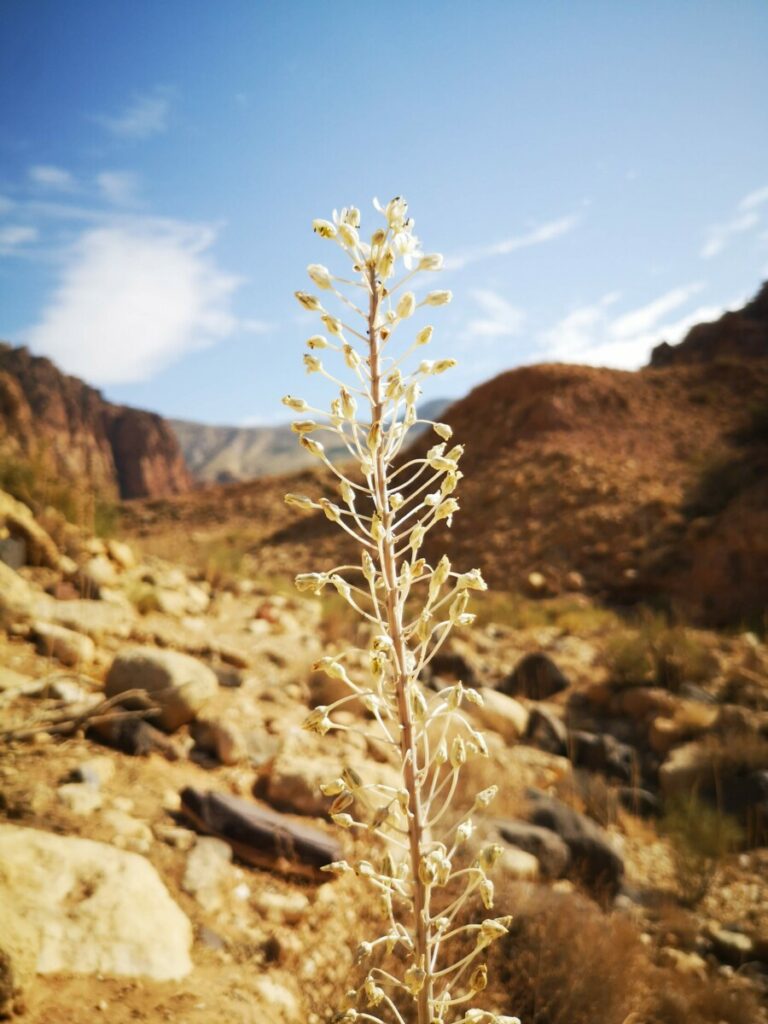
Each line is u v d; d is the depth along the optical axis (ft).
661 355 143.95
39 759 13.46
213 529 106.22
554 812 16.80
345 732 18.24
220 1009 9.04
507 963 10.85
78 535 26.09
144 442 369.50
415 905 4.88
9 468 27.32
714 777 21.07
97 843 11.09
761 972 13.88
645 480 65.10
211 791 13.11
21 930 8.71
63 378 359.87
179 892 11.23
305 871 12.33
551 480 68.90
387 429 5.03
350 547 69.10
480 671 28.32
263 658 22.36
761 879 17.26
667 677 27.71
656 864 17.93
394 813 4.91
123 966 9.25
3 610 18.06
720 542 49.39
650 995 11.51
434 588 4.96
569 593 53.26
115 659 16.22
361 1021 9.43
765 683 27.61
